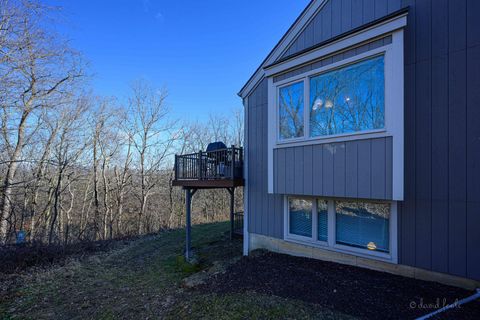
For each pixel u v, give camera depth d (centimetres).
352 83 431
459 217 337
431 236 360
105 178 1730
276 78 553
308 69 491
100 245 967
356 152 414
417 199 374
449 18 352
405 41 390
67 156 1422
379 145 388
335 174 441
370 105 407
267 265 497
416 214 375
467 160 332
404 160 386
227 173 694
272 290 370
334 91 455
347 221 470
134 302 429
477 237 322
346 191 425
